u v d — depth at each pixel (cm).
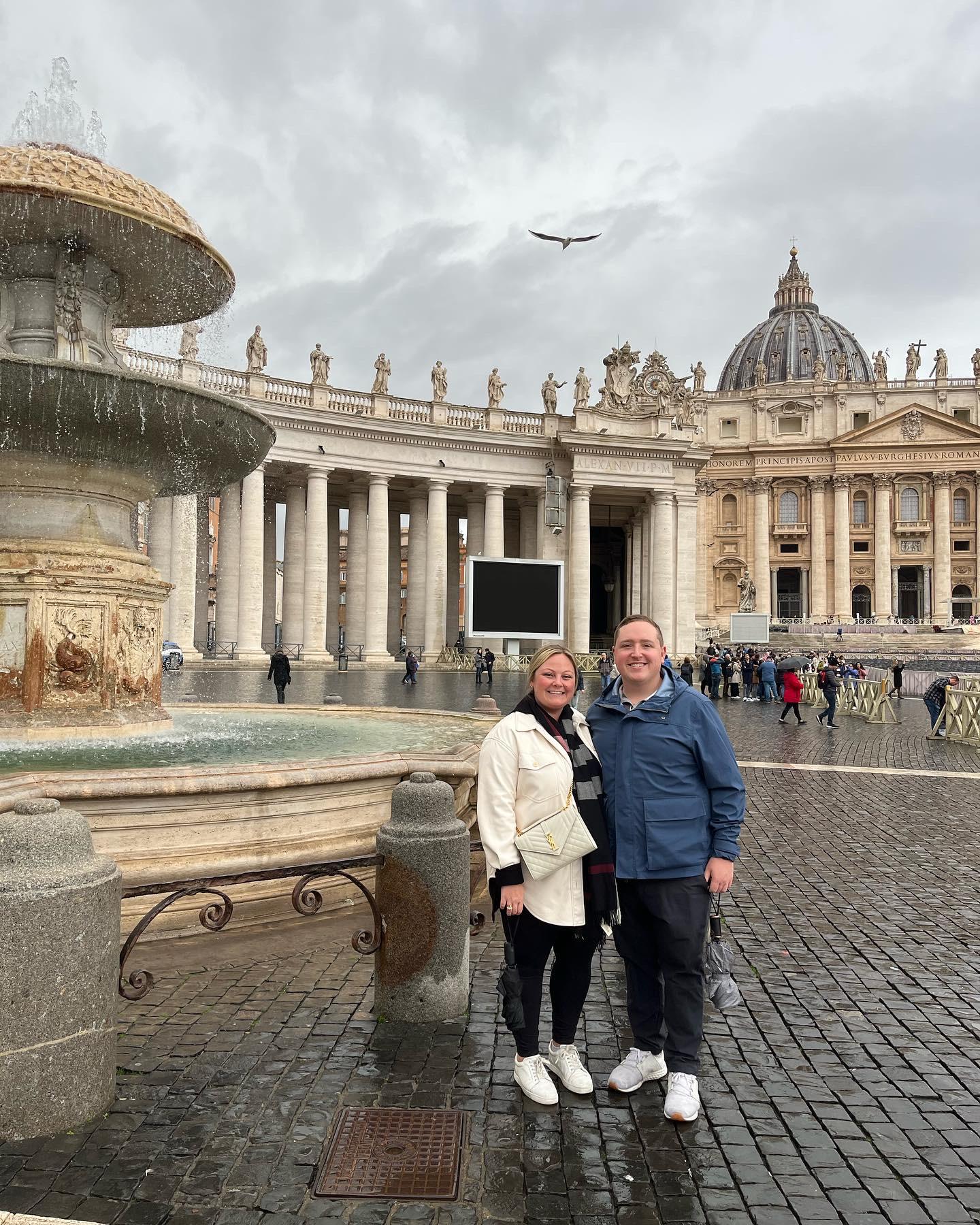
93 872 367
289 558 4884
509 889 379
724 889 382
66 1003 355
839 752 1723
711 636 7850
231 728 1044
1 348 859
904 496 9831
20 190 751
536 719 397
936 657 5619
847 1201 320
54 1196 312
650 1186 327
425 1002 466
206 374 4175
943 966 573
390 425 4712
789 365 13050
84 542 883
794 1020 486
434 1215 308
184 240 836
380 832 482
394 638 5597
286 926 607
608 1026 477
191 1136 353
